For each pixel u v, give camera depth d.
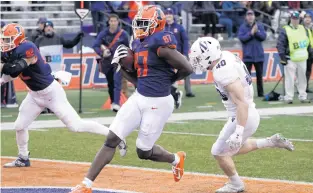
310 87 58.06
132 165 27.77
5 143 34.12
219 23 70.81
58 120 42.03
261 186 23.34
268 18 71.62
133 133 36.28
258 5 71.56
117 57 21.70
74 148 32.06
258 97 52.66
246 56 52.56
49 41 52.72
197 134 35.50
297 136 34.22
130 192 22.80
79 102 47.22
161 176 25.45
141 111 21.41
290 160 28.09
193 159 28.75
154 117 21.41
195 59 21.31
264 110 44.56
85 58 60.56
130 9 64.94
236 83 21.00
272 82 63.69
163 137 34.62
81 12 48.56
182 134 35.56
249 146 23.19
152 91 21.31
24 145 27.78
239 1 71.00
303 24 50.12
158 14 21.20
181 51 49.66
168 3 66.12
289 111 43.94
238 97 21.00
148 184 24.03
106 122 40.91
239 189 22.48
